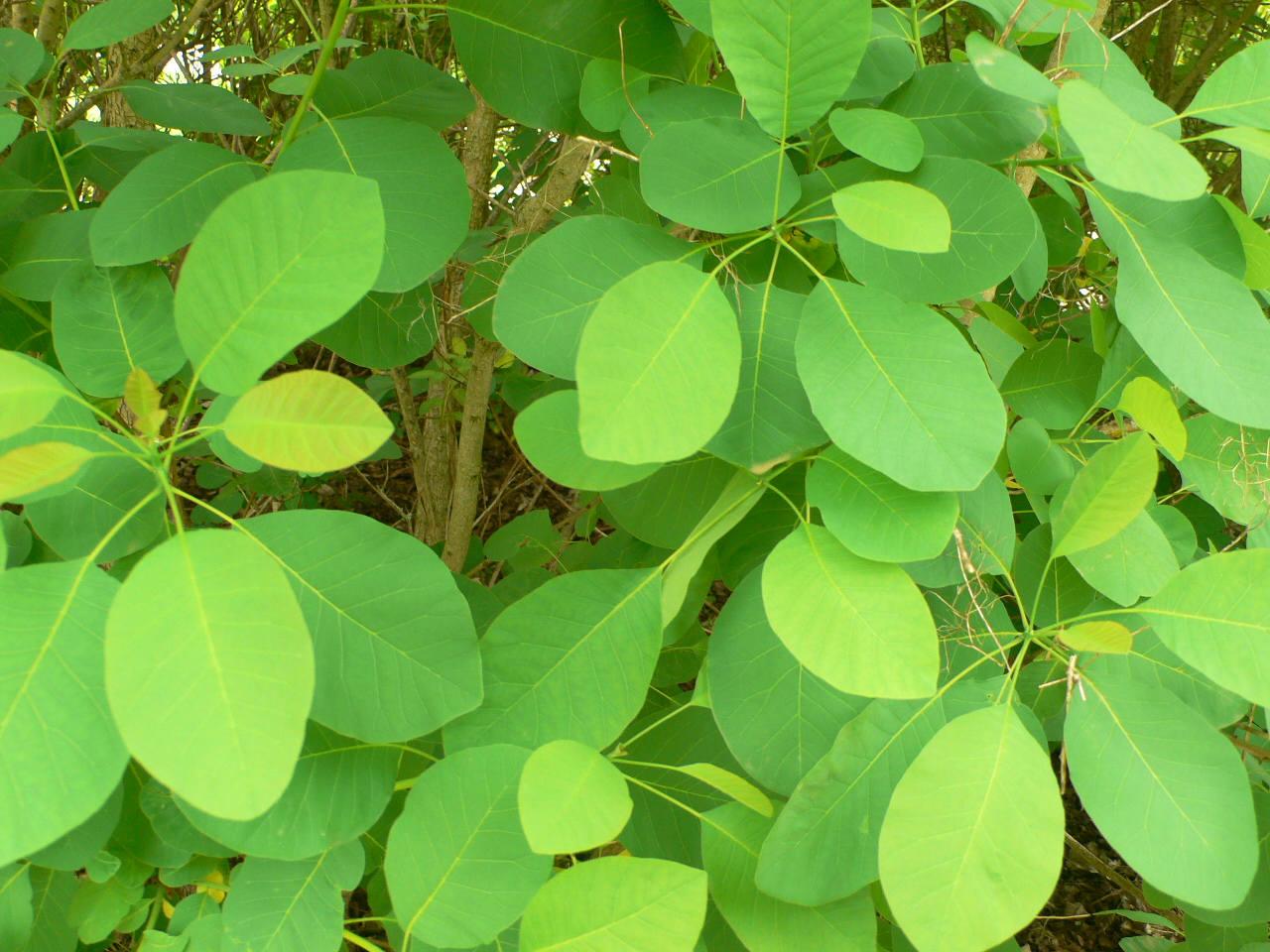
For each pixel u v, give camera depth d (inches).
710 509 18.5
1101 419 20.3
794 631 15.2
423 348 20.7
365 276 13.8
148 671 12.5
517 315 16.3
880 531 15.4
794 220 17.0
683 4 17.6
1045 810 14.5
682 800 19.7
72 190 19.4
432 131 17.7
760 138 16.9
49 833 12.7
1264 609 15.0
